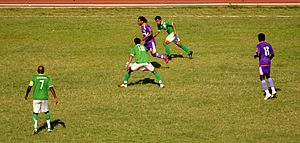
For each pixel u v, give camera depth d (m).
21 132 43.38
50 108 48.84
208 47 72.56
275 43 74.88
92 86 55.25
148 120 45.47
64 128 44.06
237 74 59.16
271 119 45.47
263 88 53.94
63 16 93.25
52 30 83.25
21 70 61.81
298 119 45.47
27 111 48.44
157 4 102.19
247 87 54.41
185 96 51.62
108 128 43.88
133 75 59.50
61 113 47.56
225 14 94.44
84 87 54.94
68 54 69.12
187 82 56.25
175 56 68.06
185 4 101.50
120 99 51.00
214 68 61.78
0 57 67.75
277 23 87.19
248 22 88.12
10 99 51.75
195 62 64.69
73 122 45.34
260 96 51.56
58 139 41.75
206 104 49.28
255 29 83.44
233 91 53.03
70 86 55.34
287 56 67.50
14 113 47.88
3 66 63.56
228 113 46.97
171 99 50.78
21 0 108.06
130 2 106.31
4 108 49.19
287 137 41.62
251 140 41.09
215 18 91.12
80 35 80.31
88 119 46.00
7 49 71.94
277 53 69.06
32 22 88.56
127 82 56.00
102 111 47.88
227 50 70.69
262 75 50.47
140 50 53.75
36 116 42.78
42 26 85.69
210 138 41.53
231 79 57.22
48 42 76.06
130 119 45.78
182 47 66.06
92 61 65.50
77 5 101.50
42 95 42.47
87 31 82.81
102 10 97.94
